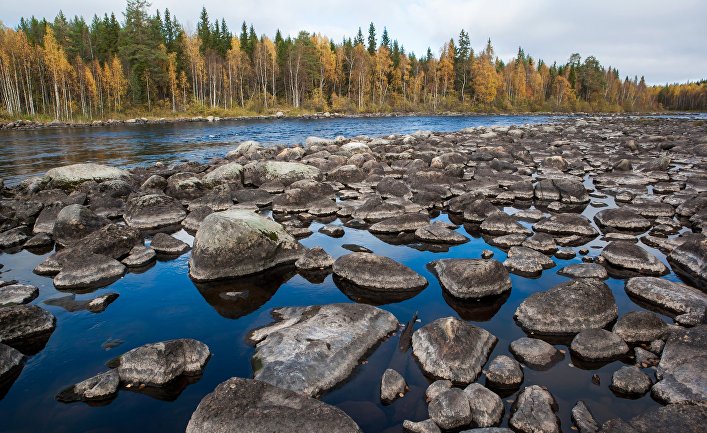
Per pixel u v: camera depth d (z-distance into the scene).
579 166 19.98
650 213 12.19
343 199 14.89
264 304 7.11
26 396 4.79
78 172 17.19
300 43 89.06
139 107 76.44
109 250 8.84
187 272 8.52
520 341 5.64
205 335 6.08
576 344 5.49
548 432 4.05
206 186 16.52
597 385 4.87
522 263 8.34
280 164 18.05
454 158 21.00
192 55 82.25
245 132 45.31
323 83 97.31
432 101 98.25
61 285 7.74
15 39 66.06
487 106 99.56
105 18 86.38
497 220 11.07
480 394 4.43
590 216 12.46
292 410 4.06
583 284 6.47
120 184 15.70
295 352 5.20
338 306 6.34
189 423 4.07
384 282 7.62
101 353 5.65
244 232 8.34
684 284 7.54
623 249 8.58
